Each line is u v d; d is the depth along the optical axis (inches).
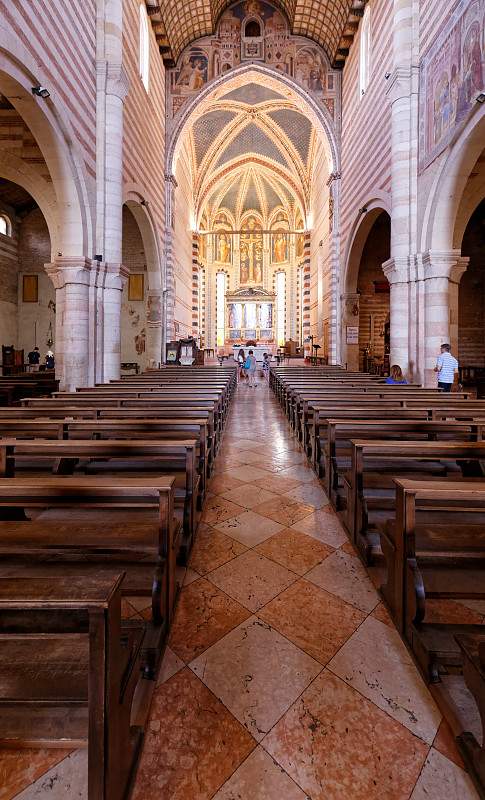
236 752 67.5
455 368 328.8
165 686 79.9
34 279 733.9
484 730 59.5
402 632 92.4
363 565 121.7
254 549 130.6
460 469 160.2
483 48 284.0
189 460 123.4
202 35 670.5
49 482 82.3
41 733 55.9
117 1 397.4
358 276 697.0
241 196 1248.8
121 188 413.4
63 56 324.5
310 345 922.1
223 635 93.6
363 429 162.1
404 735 70.7
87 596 47.2
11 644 67.2
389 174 437.1
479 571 107.7
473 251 642.8
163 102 660.1
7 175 411.8
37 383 398.3
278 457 236.7
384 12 442.0
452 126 326.6
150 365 661.3
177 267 789.2
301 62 663.1
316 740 69.7
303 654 88.3
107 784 51.1
